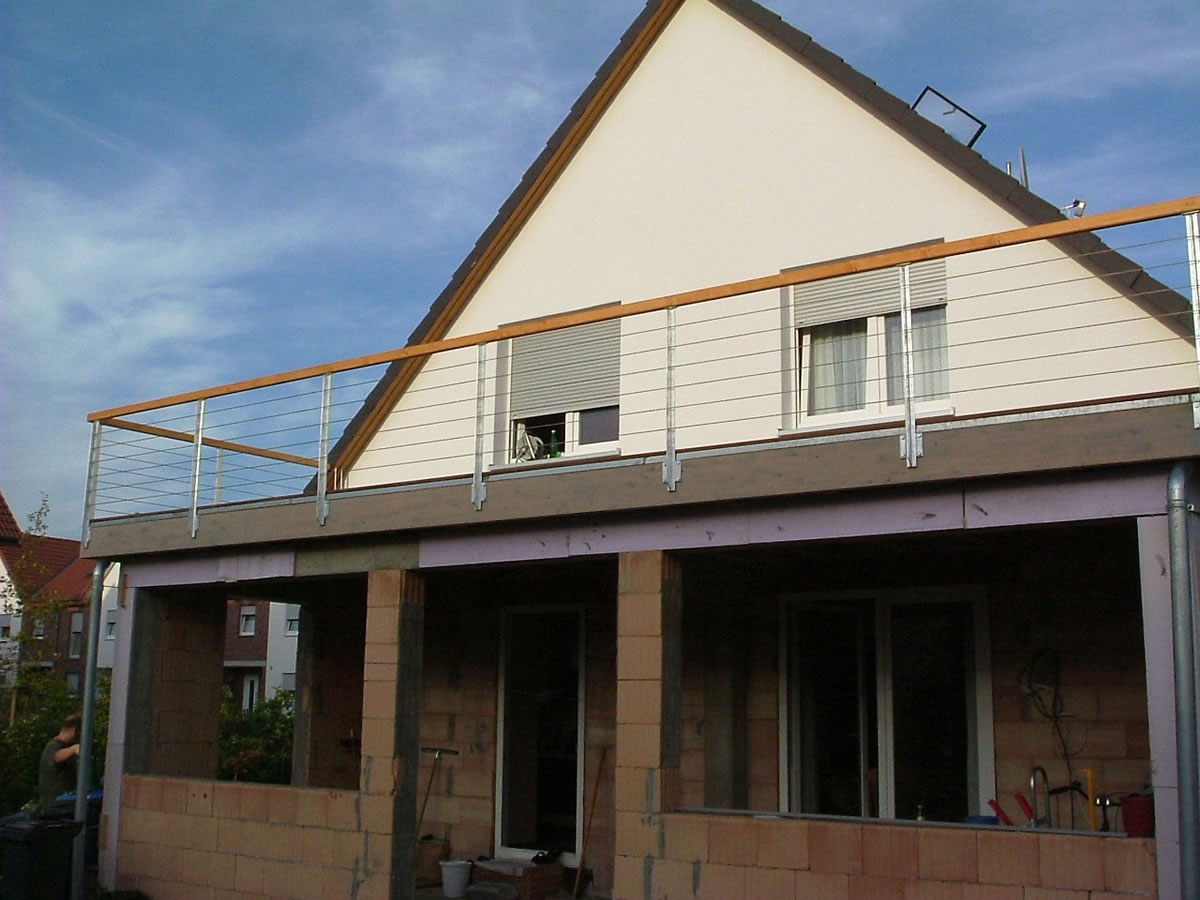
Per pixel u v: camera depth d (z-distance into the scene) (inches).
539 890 427.5
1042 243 371.2
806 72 433.7
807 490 300.2
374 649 381.4
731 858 302.5
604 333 466.0
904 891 278.4
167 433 482.9
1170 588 255.0
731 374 426.9
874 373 401.4
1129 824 288.2
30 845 377.7
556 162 486.3
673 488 321.4
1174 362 333.7
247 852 397.1
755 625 415.2
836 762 399.2
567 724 458.9
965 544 344.8
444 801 481.1
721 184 446.6
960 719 376.8
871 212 409.4
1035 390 365.1
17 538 1514.5
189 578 439.5
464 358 505.0
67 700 690.8
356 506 388.2
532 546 353.4
